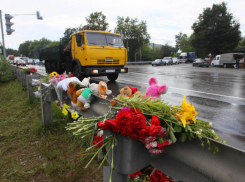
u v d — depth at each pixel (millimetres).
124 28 46500
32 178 2305
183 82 10234
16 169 2469
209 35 39406
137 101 1461
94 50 8656
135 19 46625
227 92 7332
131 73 16438
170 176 1244
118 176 1452
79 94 2496
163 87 2205
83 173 2348
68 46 10492
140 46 48312
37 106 5168
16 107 5207
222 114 4609
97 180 2227
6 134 3477
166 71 19312
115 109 1544
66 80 3004
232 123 4016
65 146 2984
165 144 1209
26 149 2971
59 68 12688
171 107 1384
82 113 2555
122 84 9406
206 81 10664
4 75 11695
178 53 68438
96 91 2734
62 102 3150
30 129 3666
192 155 1127
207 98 6270
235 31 37094
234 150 925
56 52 12797
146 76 13617
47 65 15688
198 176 1078
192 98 6262
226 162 959
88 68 8594
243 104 5504
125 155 1302
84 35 8695
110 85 9109
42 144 3057
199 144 1121
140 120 1173
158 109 1400
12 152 2891
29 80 5512
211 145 1038
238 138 3293
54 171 2389
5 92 7852
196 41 42438
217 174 974
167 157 1274
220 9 38969
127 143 1279
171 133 1195
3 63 11648
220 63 29875
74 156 2707
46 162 2605
